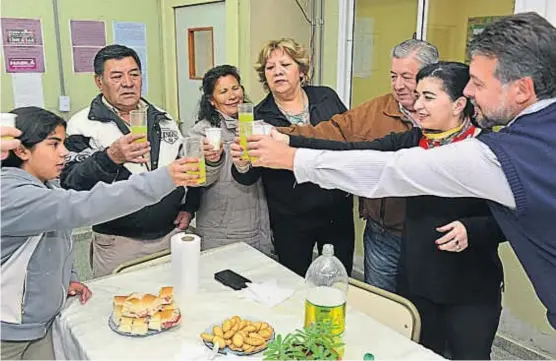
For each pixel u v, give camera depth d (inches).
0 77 144.4
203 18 154.7
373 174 54.4
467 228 63.0
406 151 53.8
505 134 47.9
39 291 56.7
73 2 153.8
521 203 46.1
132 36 167.9
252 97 140.7
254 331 54.6
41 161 54.9
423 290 69.7
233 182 91.0
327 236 97.3
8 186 50.7
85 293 64.4
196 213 97.3
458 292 67.2
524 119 47.4
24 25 145.9
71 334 56.2
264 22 138.3
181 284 65.5
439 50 117.9
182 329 57.1
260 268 75.0
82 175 78.0
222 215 93.4
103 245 90.3
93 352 52.4
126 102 89.0
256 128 69.7
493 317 69.1
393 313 64.5
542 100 47.3
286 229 95.2
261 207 97.0
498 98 49.0
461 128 64.1
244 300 64.6
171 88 174.4
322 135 86.8
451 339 70.3
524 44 45.9
